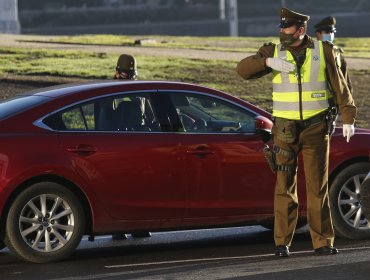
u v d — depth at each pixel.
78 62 101.75
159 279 27.19
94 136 30.91
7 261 31.11
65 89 32.09
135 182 31.12
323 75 29.52
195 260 30.62
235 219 32.44
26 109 30.78
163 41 145.88
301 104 29.34
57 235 30.44
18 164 29.72
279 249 30.39
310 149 29.78
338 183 33.56
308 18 29.34
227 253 31.97
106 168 30.80
